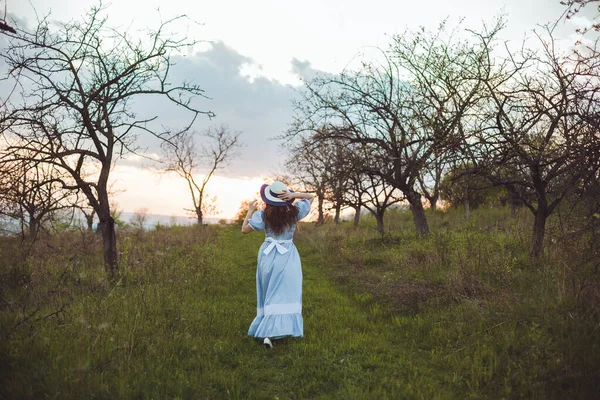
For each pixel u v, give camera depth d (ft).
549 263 22.06
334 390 12.40
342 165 49.75
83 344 13.50
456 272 22.47
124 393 10.84
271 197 17.02
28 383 11.07
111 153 26.48
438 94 35.83
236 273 33.91
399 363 14.29
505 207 63.21
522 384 11.77
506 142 22.44
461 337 15.55
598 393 10.94
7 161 20.08
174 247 44.42
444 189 44.29
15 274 22.15
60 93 23.31
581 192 15.92
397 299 21.42
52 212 22.56
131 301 19.15
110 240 26.91
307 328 18.24
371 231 57.41
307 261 42.47
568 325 14.24
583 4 15.39
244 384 12.50
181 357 14.11
